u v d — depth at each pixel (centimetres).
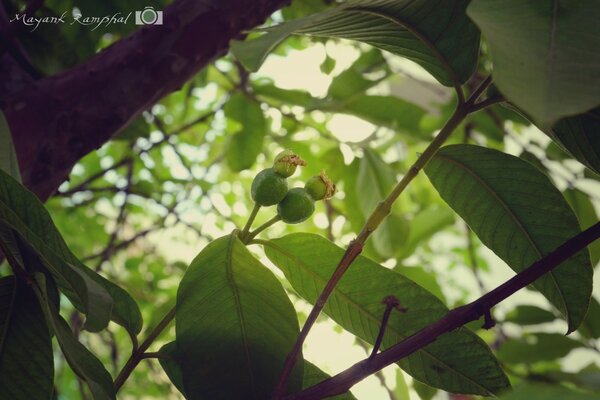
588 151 39
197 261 42
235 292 42
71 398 124
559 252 39
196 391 41
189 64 55
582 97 28
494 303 39
